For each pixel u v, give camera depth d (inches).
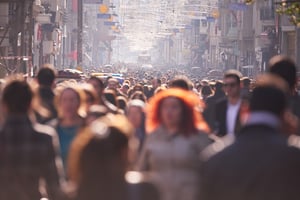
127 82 1690.5
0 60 2116.1
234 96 705.6
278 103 351.9
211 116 777.6
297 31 3132.4
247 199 335.6
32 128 427.2
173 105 526.3
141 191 341.4
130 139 340.2
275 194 335.0
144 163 529.0
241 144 342.3
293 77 575.2
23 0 1943.9
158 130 530.9
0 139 424.5
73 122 563.2
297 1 1092.5
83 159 329.7
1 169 423.8
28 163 422.6
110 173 329.7
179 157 522.3
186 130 528.1
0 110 470.3
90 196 329.4
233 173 337.1
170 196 517.7
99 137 330.0
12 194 423.2
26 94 428.1
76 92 565.6
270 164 336.2
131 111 654.5
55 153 429.7
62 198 413.1
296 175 336.8
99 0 4785.9
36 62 3454.7
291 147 340.2
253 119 350.9
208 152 371.2
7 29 1969.7
